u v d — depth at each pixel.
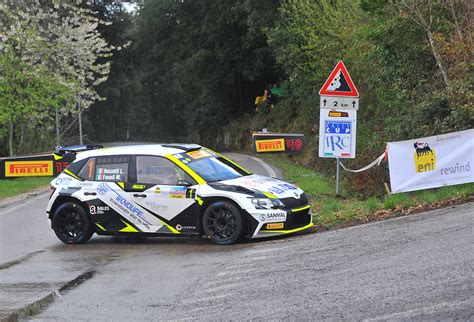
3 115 27.70
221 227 9.98
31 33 28.27
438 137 11.89
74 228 11.05
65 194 11.04
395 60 15.87
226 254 9.21
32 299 7.18
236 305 6.45
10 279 8.36
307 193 14.63
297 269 7.72
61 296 7.34
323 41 24.31
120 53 52.25
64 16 34.09
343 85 12.77
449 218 9.58
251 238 9.83
